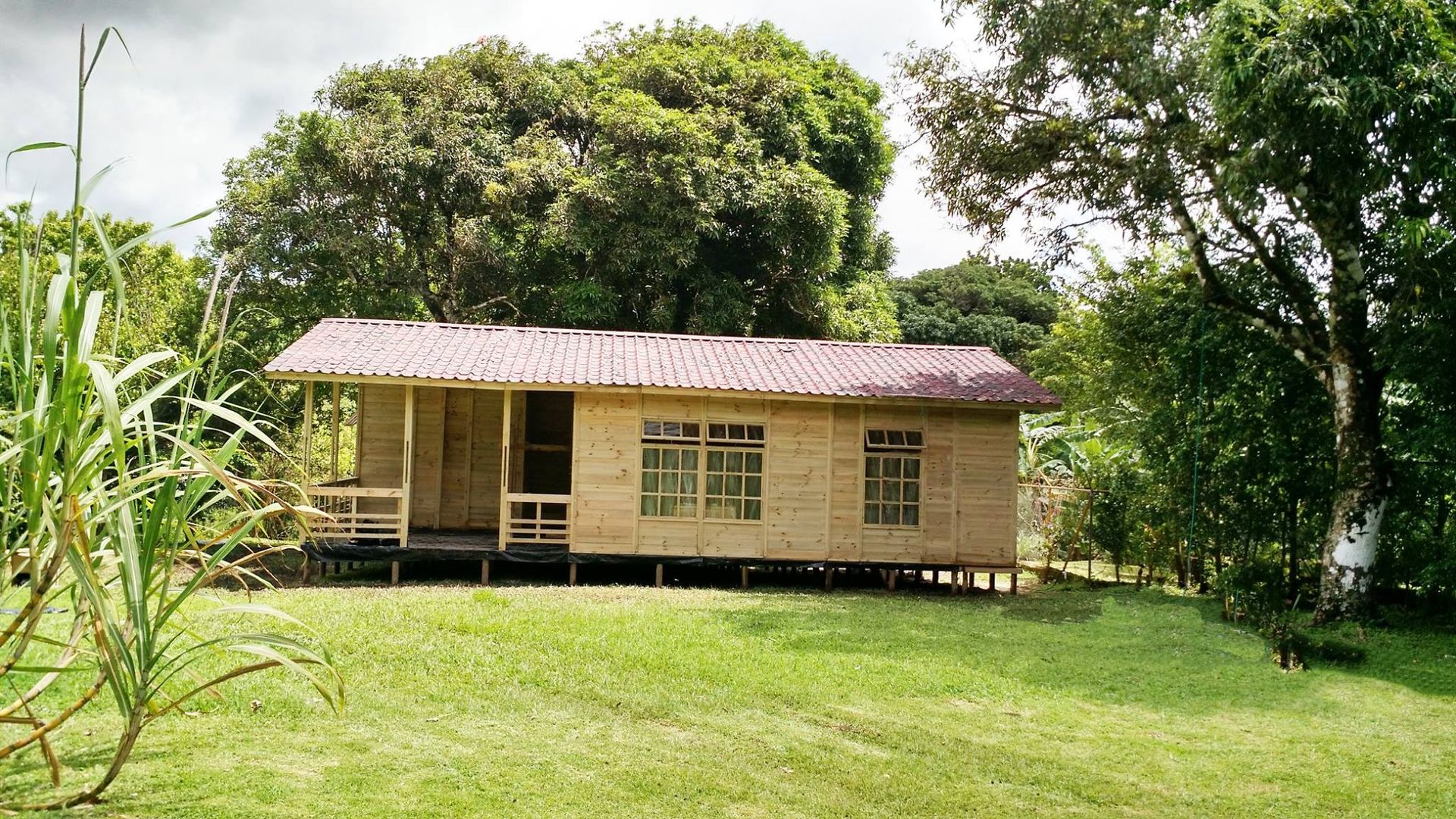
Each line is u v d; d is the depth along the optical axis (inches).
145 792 212.2
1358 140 438.3
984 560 616.4
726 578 647.8
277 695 297.7
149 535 183.6
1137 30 514.0
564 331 693.3
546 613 460.8
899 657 408.8
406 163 906.7
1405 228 445.7
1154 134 531.8
